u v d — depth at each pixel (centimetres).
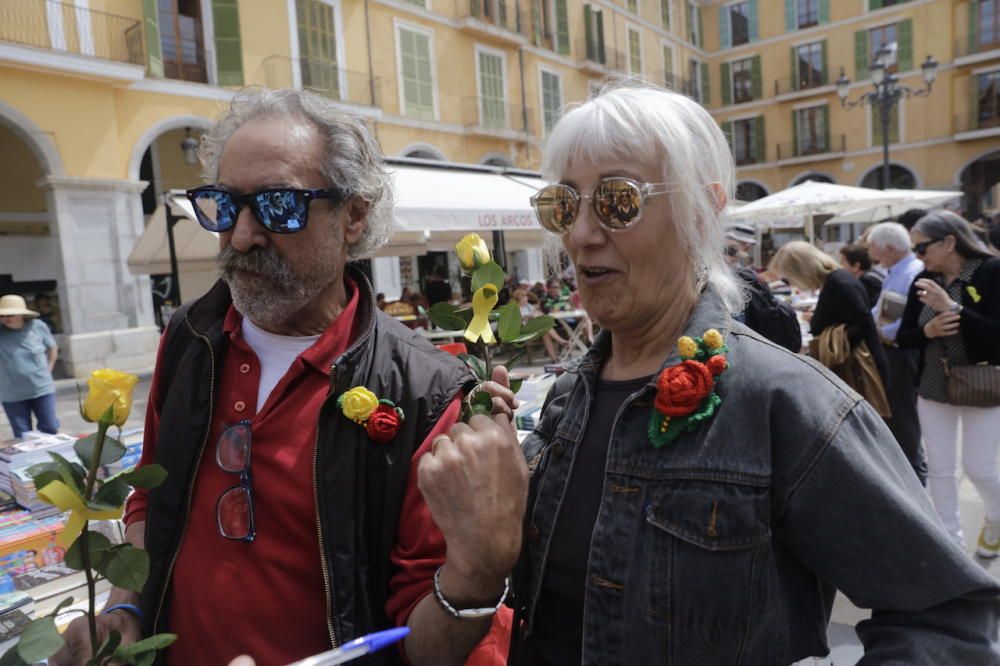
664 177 99
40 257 1402
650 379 106
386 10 1616
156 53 1220
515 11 1961
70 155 1102
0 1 1022
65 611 185
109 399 89
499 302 139
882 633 84
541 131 2056
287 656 123
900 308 388
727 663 88
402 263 1788
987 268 297
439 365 140
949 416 316
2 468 234
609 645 95
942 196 1129
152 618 129
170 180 1505
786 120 2853
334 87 1496
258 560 125
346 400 127
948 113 2489
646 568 92
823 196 1015
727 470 89
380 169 150
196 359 140
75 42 1098
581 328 958
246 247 129
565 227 106
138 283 1179
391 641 81
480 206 616
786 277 363
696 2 2959
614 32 2389
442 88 1758
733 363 95
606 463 102
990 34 2386
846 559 85
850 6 2659
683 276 106
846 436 86
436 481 98
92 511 86
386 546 130
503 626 120
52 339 602
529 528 116
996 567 308
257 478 128
